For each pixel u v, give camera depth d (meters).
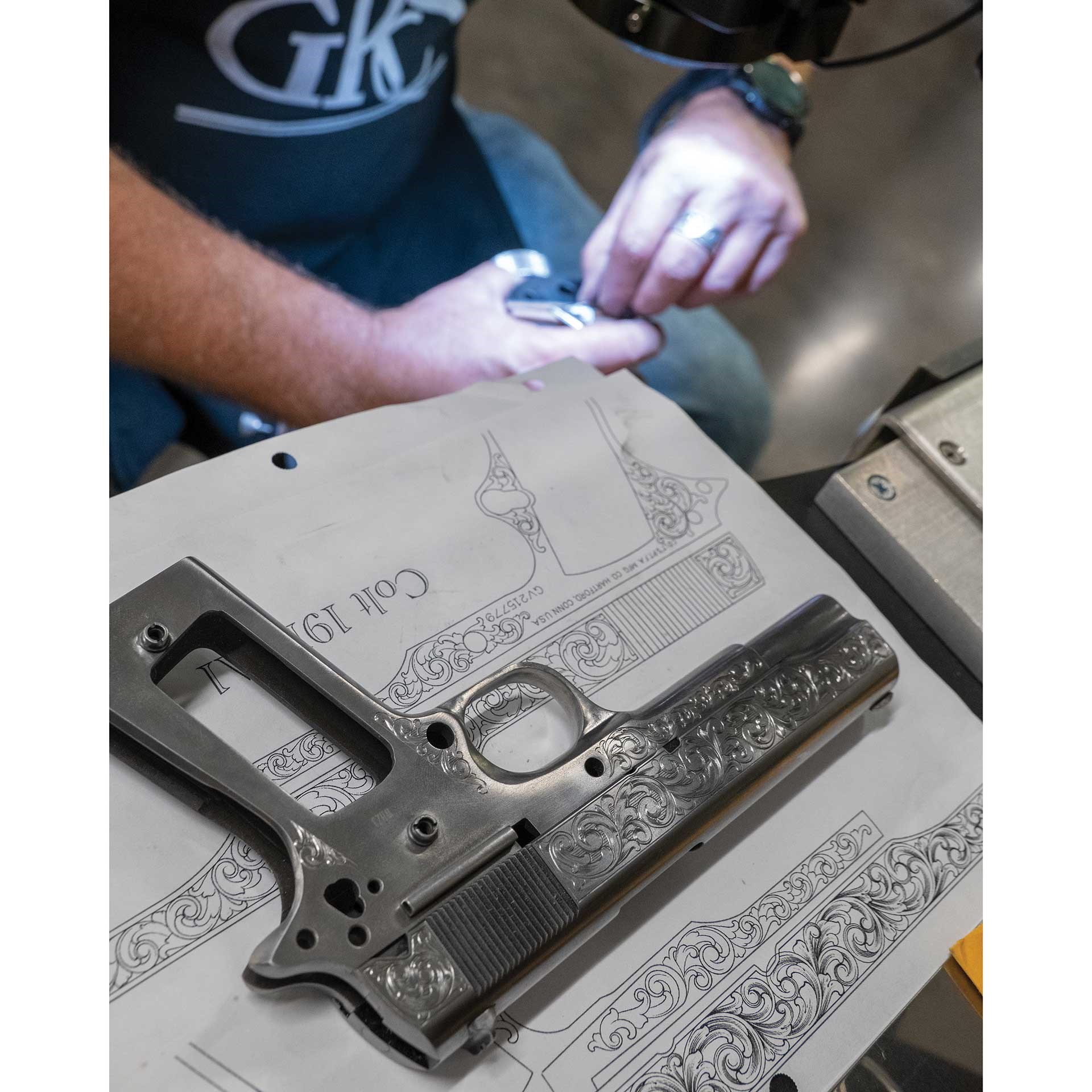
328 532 0.54
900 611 0.64
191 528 0.52
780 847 0.51
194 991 0.39
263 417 1.08
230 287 1.00
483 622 0.53
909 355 1.46
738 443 1.37
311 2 0.88
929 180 1.58
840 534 0.66
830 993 0.47
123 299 0.94
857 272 1.50
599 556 0.58
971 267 1.54
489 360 1.04
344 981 0.39
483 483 0.59
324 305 1.06
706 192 0.98
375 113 1.01
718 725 0.48
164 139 0.93
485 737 0.50
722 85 1.06
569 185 1.31
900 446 0.68
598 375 0.68
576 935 0.42
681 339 1.37
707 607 0.58
